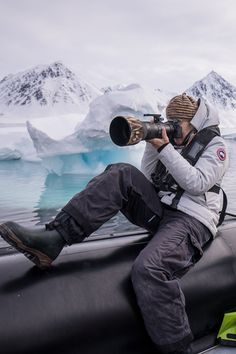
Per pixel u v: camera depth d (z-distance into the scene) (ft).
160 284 5.21
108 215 5.50
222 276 6.47
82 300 5.18
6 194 51.11
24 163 90.17
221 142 6.11
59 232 5.22
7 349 4.53
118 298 5.41
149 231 6.41
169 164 5.74
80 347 5.06
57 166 76.64
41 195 50.78
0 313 4.66
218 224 6.96
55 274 5.31
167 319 5.19
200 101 6.36
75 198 5.41
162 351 5.27
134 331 5.47
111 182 5.57
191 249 5.83
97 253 5.91
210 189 6.21
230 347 6.15
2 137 105.40
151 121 6.04
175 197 6.09
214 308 6.36
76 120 84.94
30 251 5.06
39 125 79.10
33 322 4.77
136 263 5.42
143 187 5.98
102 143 77.00
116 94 75.72
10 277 5.08
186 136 6.35
